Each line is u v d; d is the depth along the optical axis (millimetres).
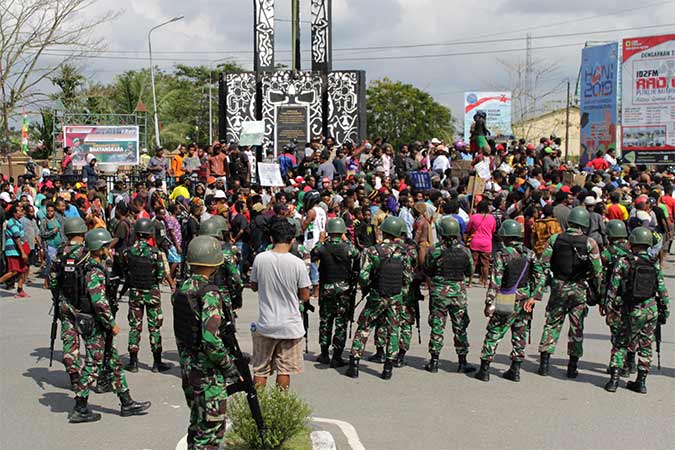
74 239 8211
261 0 30250
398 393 9102
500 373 10070
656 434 7617
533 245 15422
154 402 8719
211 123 61844
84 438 7457
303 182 19922
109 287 8227
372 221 16281
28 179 22047
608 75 33812
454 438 7465
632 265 8992
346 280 10242
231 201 18609
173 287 10711
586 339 12031
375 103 70250
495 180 20500
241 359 6090
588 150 35312
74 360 8039
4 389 9195
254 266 7691
